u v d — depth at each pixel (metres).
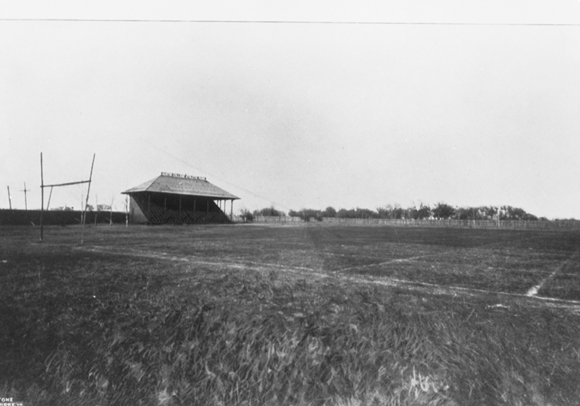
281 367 3.89
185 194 53.72
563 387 3.75
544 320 5.03
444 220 54.59
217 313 4.75
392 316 4.79
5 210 40.97
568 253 16.73
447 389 3.71
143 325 4.64
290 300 5.55
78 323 4.82
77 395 4.04
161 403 3.80
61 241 19.80
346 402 3.61
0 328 4.93
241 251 15.38
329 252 16.05
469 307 5.71
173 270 9.41
